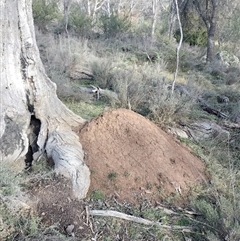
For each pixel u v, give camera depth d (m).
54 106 4.01
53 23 13.11
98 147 3.79
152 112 5.29
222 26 13.02
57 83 5.95
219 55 11.55
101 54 9.67
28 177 3.26
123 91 5.72
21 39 3.60
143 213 3.31
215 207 3.50
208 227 3.23
